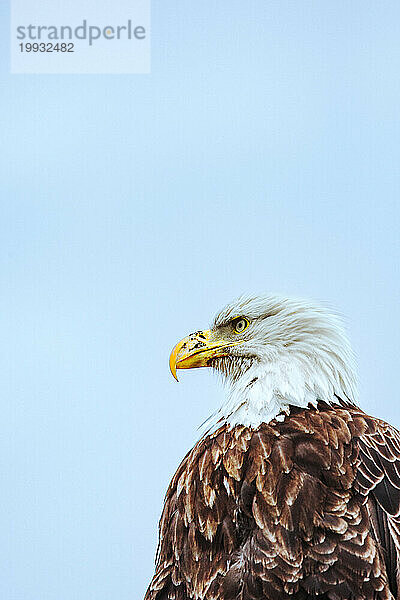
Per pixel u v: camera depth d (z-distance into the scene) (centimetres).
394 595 950
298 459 953
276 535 951
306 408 959
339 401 962
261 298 966
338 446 953
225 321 968
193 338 969
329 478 952
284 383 959
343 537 949
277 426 956
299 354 961
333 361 962
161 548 960
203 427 965
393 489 953
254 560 951
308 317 962
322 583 949
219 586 952
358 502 951
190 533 955
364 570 948
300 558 949
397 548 951
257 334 964
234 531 953
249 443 955
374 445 955
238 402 960
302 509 951
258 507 952
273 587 950
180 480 959
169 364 969
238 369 966
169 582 957
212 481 955
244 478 954
